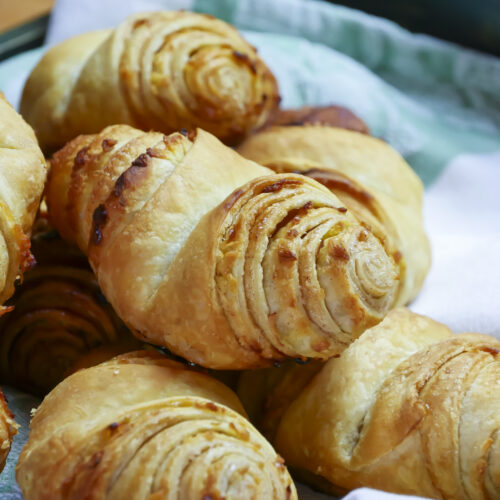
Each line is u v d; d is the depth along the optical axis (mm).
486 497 416
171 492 383
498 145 710
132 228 437
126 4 718
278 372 471
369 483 432
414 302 539
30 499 404
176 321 429
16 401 483
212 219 427
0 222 436
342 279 416
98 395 419
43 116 544
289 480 405
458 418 421
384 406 434
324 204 435
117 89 527
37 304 489
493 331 518
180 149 452
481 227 645
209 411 405
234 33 559
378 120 688
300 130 547
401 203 546
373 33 749
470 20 765
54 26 714
